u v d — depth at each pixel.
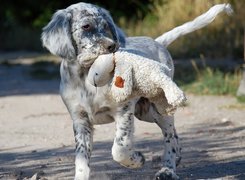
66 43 8.93
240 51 23.89
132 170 10.44
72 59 8.94
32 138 13.42
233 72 20.67
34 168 10.80
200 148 11.91
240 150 11.66
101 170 10.50
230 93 18.62
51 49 9.03
